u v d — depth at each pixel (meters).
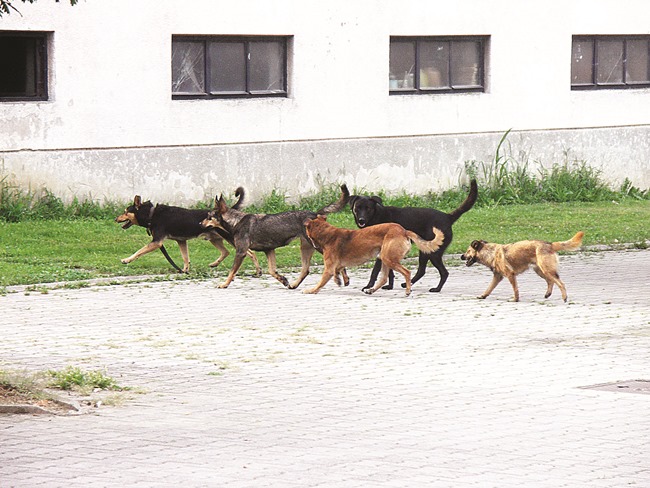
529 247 14.91
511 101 27.22
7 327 12.83
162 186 22.47
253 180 23.58
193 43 22.95
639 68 29.75
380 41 25.06
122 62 21.78
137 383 10.27
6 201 20.61
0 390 9.66
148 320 13.38
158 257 18.16
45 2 20.78
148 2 21.97
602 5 28.42
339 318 13.70
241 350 11.80
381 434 8.59
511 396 9.89
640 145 29.59
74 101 21.33
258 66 23.83
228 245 19.58
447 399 9.77
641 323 13.52
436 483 7.36
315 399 9.73
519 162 27.39
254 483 7.32
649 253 19.75
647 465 7.81
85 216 21.27
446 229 15.84
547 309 14.45
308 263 15.92
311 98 24.25
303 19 23.95
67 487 7.17
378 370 10.94
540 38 27.52
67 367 10.61
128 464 7.70
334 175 24.66
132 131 22.03
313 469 7.64
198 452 8.02
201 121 22.86
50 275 16.16
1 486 7.16
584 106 28.45
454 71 26.73
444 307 14.56
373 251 15.27
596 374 10.81
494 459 7.93
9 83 20.88
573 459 7.94
